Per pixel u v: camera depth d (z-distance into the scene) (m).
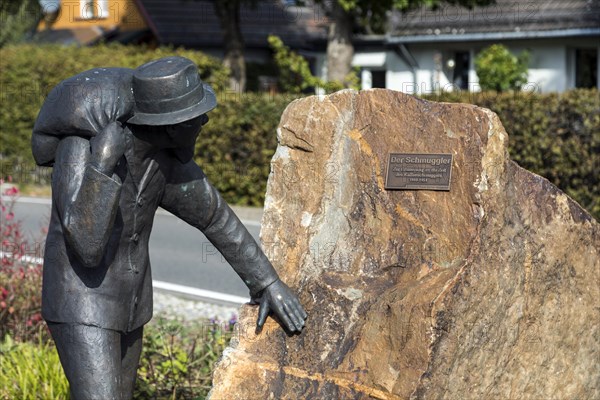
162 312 8.94
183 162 4.71
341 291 4.99
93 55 19.42
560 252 5.31
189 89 4.33
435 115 5.15
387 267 5.10
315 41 28.59
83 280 4.46
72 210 4.20
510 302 5.08
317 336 4.95
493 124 5.03
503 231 5.04
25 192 18.56
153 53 19.38
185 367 6.51
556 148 13.52
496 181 5.02
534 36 23.25
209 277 11.21
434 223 5.06
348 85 16.44
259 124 16.38
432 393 4.71
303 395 4.86
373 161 5.21
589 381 5.67
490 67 21.89
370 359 4.84
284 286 4.98
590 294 5.52
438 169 5.09
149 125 4.34
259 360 4.91
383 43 26.09
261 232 5.32
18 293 7.82
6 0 27.20
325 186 5.25
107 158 4.15
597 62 24.08
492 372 5.06
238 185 16.66
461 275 4.84
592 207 13.48
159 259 12.35
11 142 19.17
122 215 4.49
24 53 19.48
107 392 4.38
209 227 4.88
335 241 5.20
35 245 10.06
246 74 28.31
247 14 29.08
